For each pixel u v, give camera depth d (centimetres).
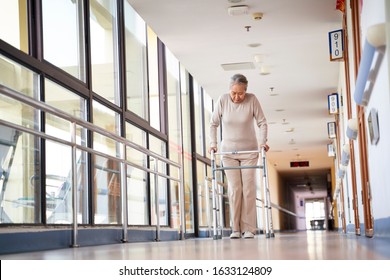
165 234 719
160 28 744
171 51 846
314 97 1166
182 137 948
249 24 735
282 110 1284
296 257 222
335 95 1055
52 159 477
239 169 589
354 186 651
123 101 668
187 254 272
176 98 952
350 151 674
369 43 263
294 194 4144
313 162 2328
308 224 4981
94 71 601
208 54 865
